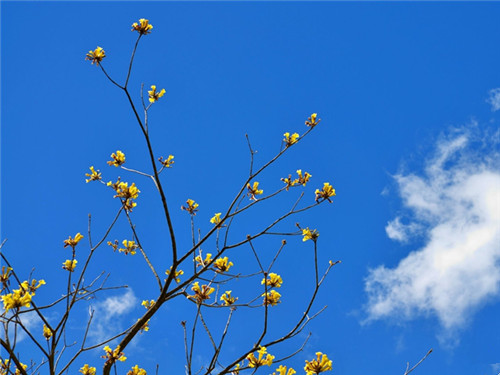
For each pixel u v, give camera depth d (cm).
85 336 436
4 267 404
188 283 454
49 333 453
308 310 418
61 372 422
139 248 480
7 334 375
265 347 412
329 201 460
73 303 425
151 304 506
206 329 410
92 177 485
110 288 447
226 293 447
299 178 492
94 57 443
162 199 450
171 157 502
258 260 433
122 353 435
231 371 418
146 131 453
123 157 489
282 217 452
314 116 509
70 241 442
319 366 408
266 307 414
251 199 501
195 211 491
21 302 366
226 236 459
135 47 451
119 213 463
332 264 429
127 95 449
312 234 428
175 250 450
